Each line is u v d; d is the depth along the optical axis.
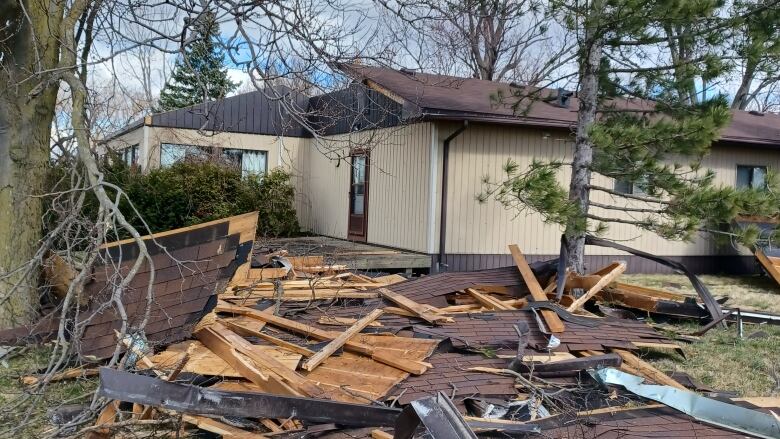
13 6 6.37
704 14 8.05
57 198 5.41
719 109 8.19
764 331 7.94
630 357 5.98
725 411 4.49
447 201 11.88
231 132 16.34
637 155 8.55
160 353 5.22
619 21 8.10
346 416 3.70
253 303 6.94
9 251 6.35
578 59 9.12
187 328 5.51
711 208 7.86
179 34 6.92
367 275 9.64
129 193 13.77
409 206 12.54
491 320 6.61
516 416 4.64
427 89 12.72
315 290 7.56
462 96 12.73
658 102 9.27
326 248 13.14
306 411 3.62
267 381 4.55
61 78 6.20
